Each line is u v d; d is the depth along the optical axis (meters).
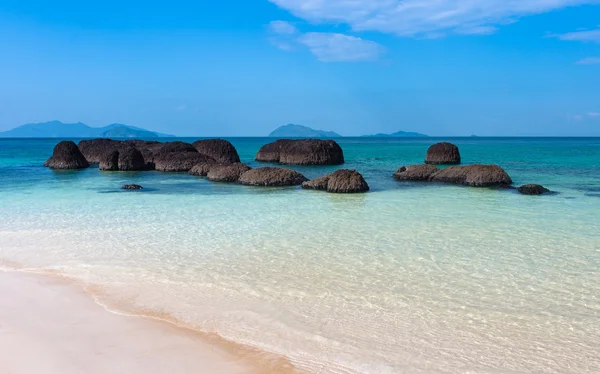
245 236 15.12
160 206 20.70
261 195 24.02
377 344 8.01
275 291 10.37
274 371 7.11
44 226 16.66
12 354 7.47
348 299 9.91
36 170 40.50
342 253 13.18
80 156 43.75
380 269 11.81
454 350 7.84
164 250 13.55
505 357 7.62
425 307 9.52
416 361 7.48
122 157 40.09
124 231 15.88
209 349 7.75
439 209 19.86
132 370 7.03
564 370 7.25
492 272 11.58
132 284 10.82
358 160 54.84
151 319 8.91
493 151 76.88
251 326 8.66
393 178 31.78
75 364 7.19
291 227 16.41
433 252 13.27
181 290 10.44
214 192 25.22
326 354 7.66
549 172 36.31
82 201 22.17
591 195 23.70
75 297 10.00
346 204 21.14
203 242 14.41
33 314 9.09
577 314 9.22
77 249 13.70
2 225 16.83
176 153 40.34
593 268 11.88
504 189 25.91
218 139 48.56
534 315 9.16
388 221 17.39
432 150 49.56
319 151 47.97
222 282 10.93
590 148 90.69
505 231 15.76
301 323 8.79
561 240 14.57
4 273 11.61
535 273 11.51
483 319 8.98
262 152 53.75
